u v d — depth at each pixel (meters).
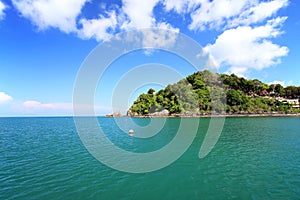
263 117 85.19
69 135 36.97
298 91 122.44
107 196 10.73
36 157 19.05
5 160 17.97
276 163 16.75
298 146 23.92
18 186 11.92
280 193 10.98
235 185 12.16
